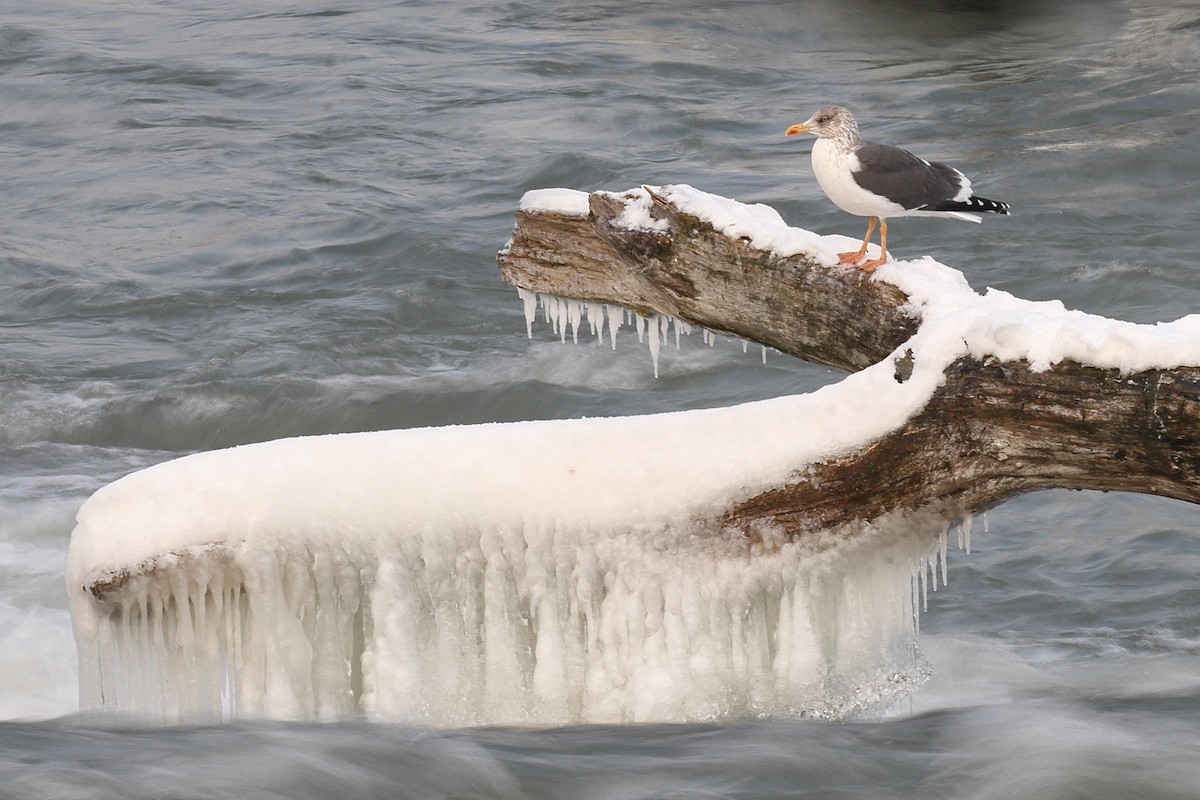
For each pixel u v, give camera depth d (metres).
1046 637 12.48
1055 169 30.80
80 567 8.18
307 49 48.84
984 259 25.52
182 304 25.31
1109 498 15.59
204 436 20.53
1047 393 7.36
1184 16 51.94
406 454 8.16
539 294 11.20
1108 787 9.30
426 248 27.95
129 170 35.41
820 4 54.91
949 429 7.69
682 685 8.15
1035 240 26.50
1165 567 13.80
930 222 27.62
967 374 7.59
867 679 8.32
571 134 37.47
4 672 12.39
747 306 9.54
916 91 40.88
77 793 8.43
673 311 10.20
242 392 21.27
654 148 35.91
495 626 8.20
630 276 10.52
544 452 8.15
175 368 22.33
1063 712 10.59
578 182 33.12
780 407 8.05
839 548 8.06
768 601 8.25
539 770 8.42
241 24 53.59
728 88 43.09
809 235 9.30
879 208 9.52
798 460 7.90
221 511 8.05
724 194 30.77
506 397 21.03
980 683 11.43
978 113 37.31
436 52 47.91
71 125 40.44
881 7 54.78
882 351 8.86
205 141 37.81
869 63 46.81
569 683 8.26
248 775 8.21
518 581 8.17
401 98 41.75
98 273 27.53
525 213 10.84
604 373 21.72
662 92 42.09
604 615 8.19
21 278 27.27
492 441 8.20
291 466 8.15
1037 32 51.69
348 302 25.12
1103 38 49.25
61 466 18.95
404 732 8.34
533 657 8.32
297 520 8.04
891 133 35.78
